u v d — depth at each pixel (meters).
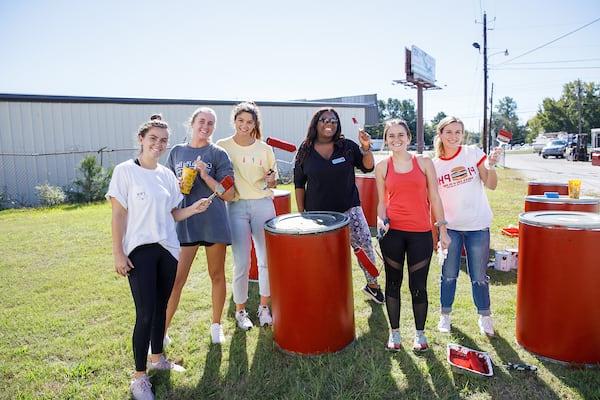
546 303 2.86
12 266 5.76
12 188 14.41
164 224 2.74
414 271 3.07
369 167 3.93
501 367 2.86
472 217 3.27
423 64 26.84
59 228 8.50
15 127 14.37
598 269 2.68
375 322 3.68
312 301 3.03
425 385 2.71
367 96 35.69
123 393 2.76
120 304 4.29
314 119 3.71
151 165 2.77
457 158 3.31
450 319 3.62
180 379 2.89
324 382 2.77
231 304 4.26
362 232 3.97
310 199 3.83
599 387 2.58
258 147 3.55
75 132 15.41
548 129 72.75
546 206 4.51
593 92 69.19
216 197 3.21
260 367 2.98
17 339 3.56
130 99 16.41
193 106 17.84
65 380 2.91
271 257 3.12
